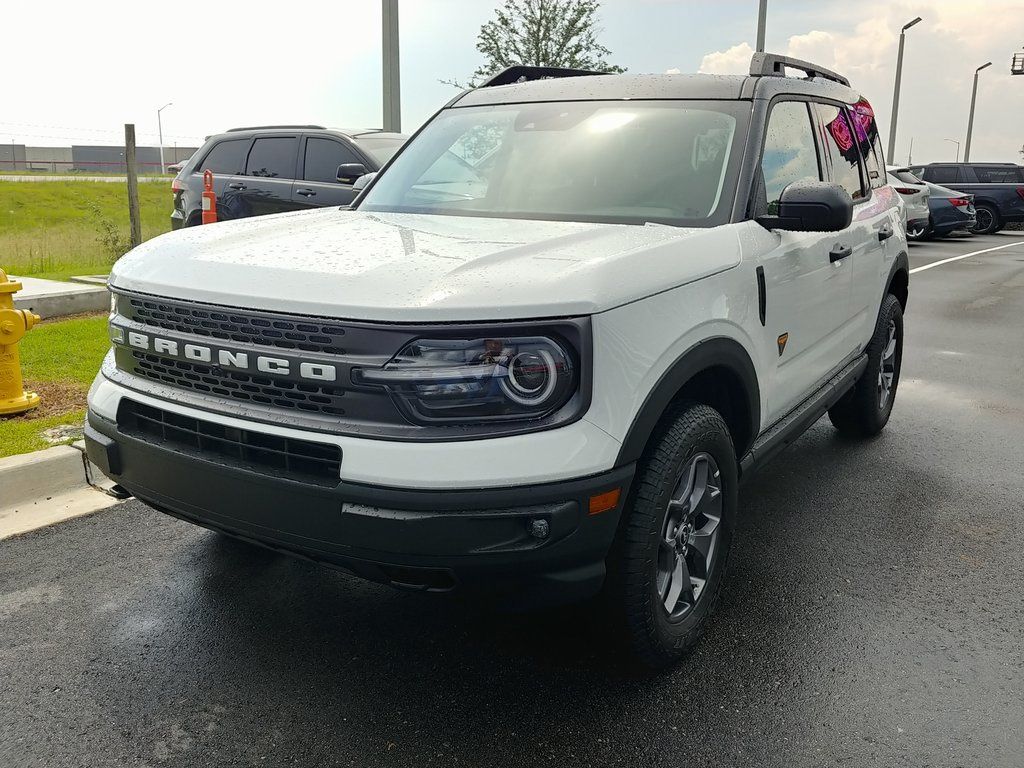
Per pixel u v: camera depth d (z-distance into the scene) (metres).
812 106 4.30
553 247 2.75
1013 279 14.59
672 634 2.90
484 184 3.74
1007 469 5.06
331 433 2.38
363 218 3.47
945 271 15.84
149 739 2.58
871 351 5.24
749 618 3.32
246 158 10.41
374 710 2.73
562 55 16.42
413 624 3.23
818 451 5.36
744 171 3.42
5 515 4.12
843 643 3.15
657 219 3.31
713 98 3.72
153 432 2.79
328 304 2.37
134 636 3.12
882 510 4.42
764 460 3.56
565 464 2.35
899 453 5.34
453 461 2.30
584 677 2.92
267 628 3.19
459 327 2.30
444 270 2.49
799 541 4.03
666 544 2.85
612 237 2.91
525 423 2.37
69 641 3.08
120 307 2.91
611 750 2.55
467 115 4.22
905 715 2.73
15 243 15.77
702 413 2.89
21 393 5.26
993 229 25.28
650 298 2.61
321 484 2.39
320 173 9.84
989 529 4.20
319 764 2.48
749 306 3.14
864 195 4.97
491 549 2.33
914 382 7.24
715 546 3.13
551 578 2.44
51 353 6.75
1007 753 2.55
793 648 3.12
